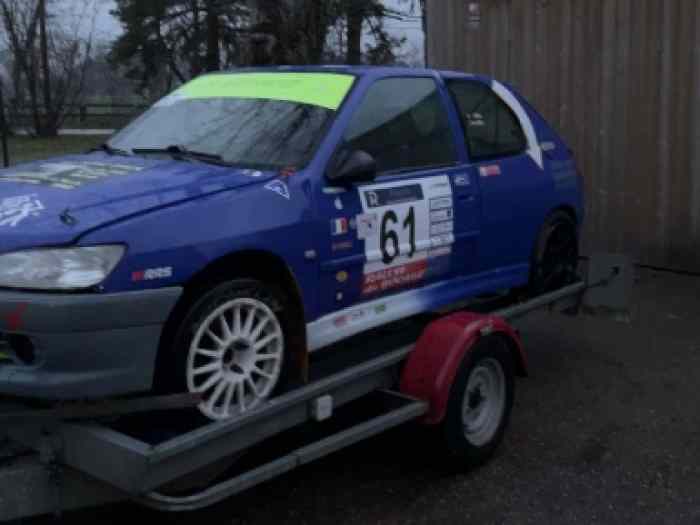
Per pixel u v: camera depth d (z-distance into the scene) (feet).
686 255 30.81
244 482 11.51
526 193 18.53
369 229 14.44
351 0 42.86
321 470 15.44
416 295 15.88
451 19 36.04
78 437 10.83
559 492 14.75
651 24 30.37
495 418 15.75
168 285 11.28
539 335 24.18
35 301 10.40
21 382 10.67
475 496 14.57
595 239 32.94
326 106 14.62
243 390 12.44
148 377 11.16
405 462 15.53
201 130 15.10
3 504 10.58
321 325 13.83
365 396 14.79
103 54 106.52
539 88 33.71
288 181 13.20
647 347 23.03
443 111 16.85
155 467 10.48
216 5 57.21
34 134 77.77
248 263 12.69
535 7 33.32
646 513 14.07
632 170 31.63
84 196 11.84
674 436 17.15
